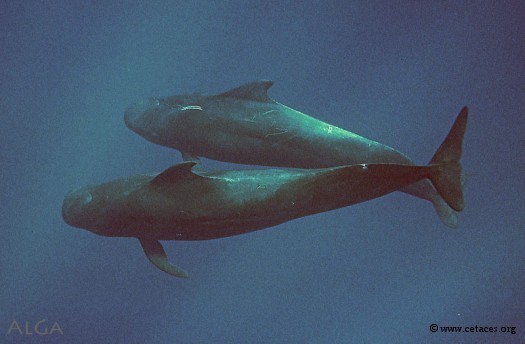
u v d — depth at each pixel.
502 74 16.67
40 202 15.70
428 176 7.36
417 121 17.08
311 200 7.73
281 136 9.27
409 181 7.54
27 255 14.64
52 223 15.05
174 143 10.32
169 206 7.86
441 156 7.31
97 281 14.05
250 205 7.75
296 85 18.75
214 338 13.77
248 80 19.05
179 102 10.30
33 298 14.02
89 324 13.66
